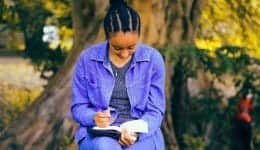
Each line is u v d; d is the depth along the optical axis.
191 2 10.96
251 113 12.26
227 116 12.16
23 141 10.54
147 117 5.69
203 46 12.69
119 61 5.72
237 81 11.67
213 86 11.88
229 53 11.38
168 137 11.16
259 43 13.53
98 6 10.92
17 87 17.70
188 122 11.91
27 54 14.72
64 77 10.62
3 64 19.66
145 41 10.61
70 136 10.42
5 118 15.90
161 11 10.71
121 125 5.64
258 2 13.74
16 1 14.59
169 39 10.78
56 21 14.64
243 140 12.27
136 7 10.62
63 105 10.52
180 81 11.23
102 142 5.62
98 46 5.79
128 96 5.70
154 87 5.75
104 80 5.71
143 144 5.71
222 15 13.45
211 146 12.18
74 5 11.21
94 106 5.75
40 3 14.66
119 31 5.52
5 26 14.96
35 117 10.59
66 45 14.65
